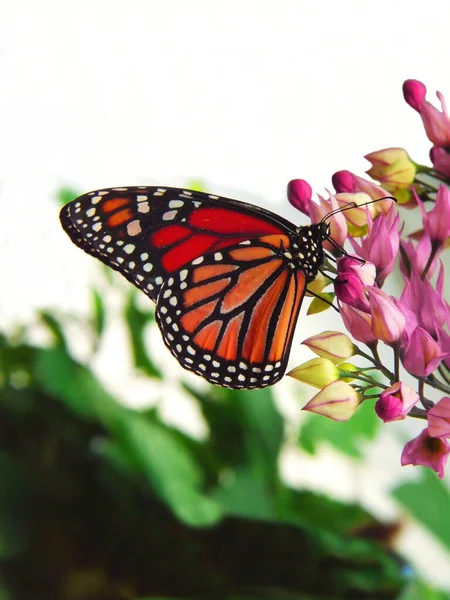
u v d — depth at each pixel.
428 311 0.25
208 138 0.69
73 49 0.70
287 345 0.28
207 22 0.68
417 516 0.43
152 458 0.43
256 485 0.43
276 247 0.29
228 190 0.67
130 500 0.46
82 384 0.45
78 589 0.44
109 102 0.70
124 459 0.43
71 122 0.69
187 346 0.29
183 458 0.43
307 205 0.26
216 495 0.43
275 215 0.29
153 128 0.70
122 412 0.44
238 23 0.67
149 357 0.50
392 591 0.42
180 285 0.29
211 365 0.29
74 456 0.47
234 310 0.29
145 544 0.45
